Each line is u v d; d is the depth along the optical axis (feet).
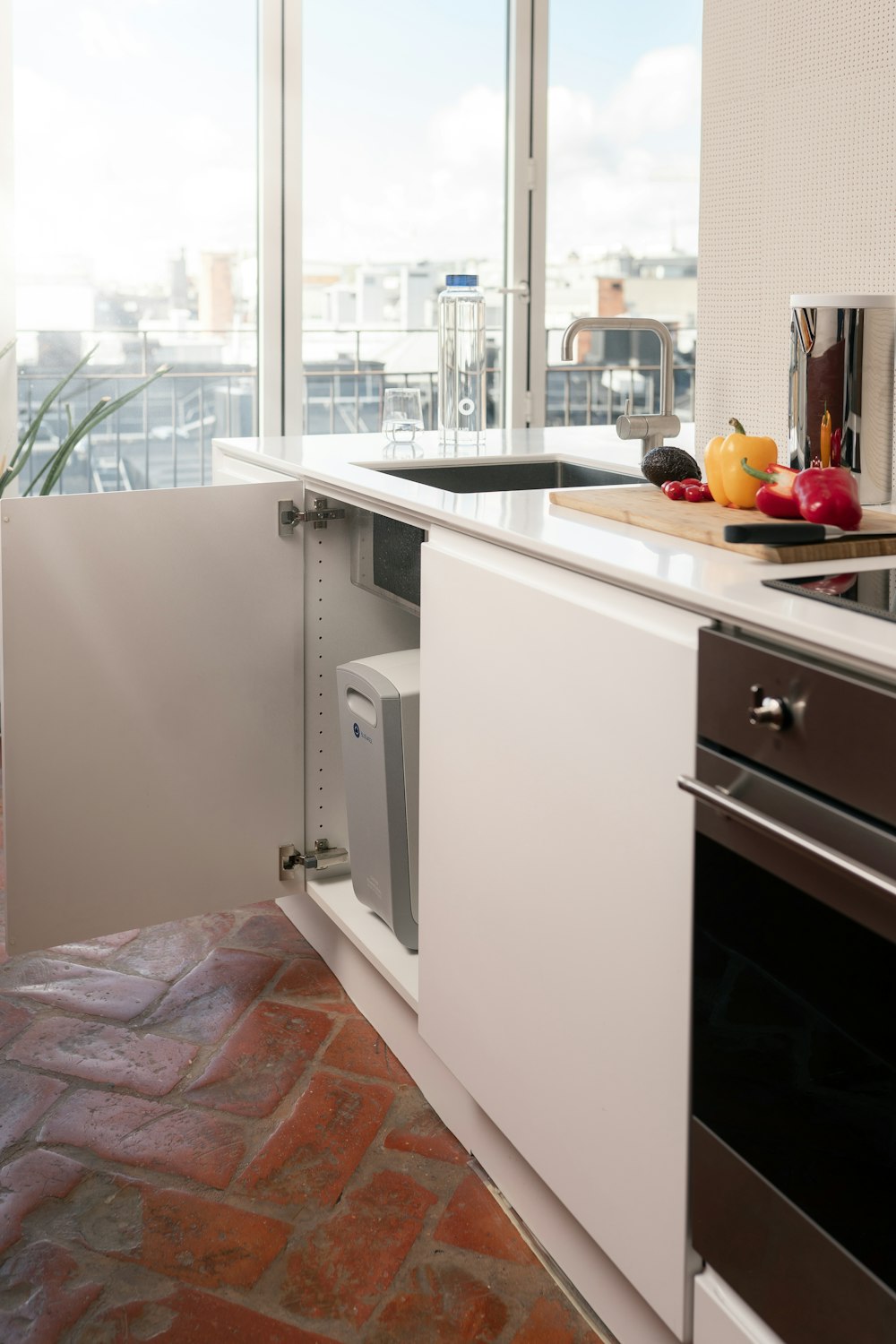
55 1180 5.51
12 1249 5.10
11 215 10.91
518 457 7.25
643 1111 4.05
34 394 11.37
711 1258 3.79
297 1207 5.37
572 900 4.35
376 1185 5.52
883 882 2.80
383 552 6.73
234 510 6.76
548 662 4.37
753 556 4.04
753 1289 3.62
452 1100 5.84
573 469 7.22
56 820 6.61
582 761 4.21
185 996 7.13
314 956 7.66
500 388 13.32
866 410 5.01
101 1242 5.15
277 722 7.14
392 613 7.37
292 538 6.96
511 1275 4.99
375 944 6.48
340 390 12.59
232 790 7.09
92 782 6.67
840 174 5.50
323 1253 5.10
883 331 4.98
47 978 7.32
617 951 4.10
